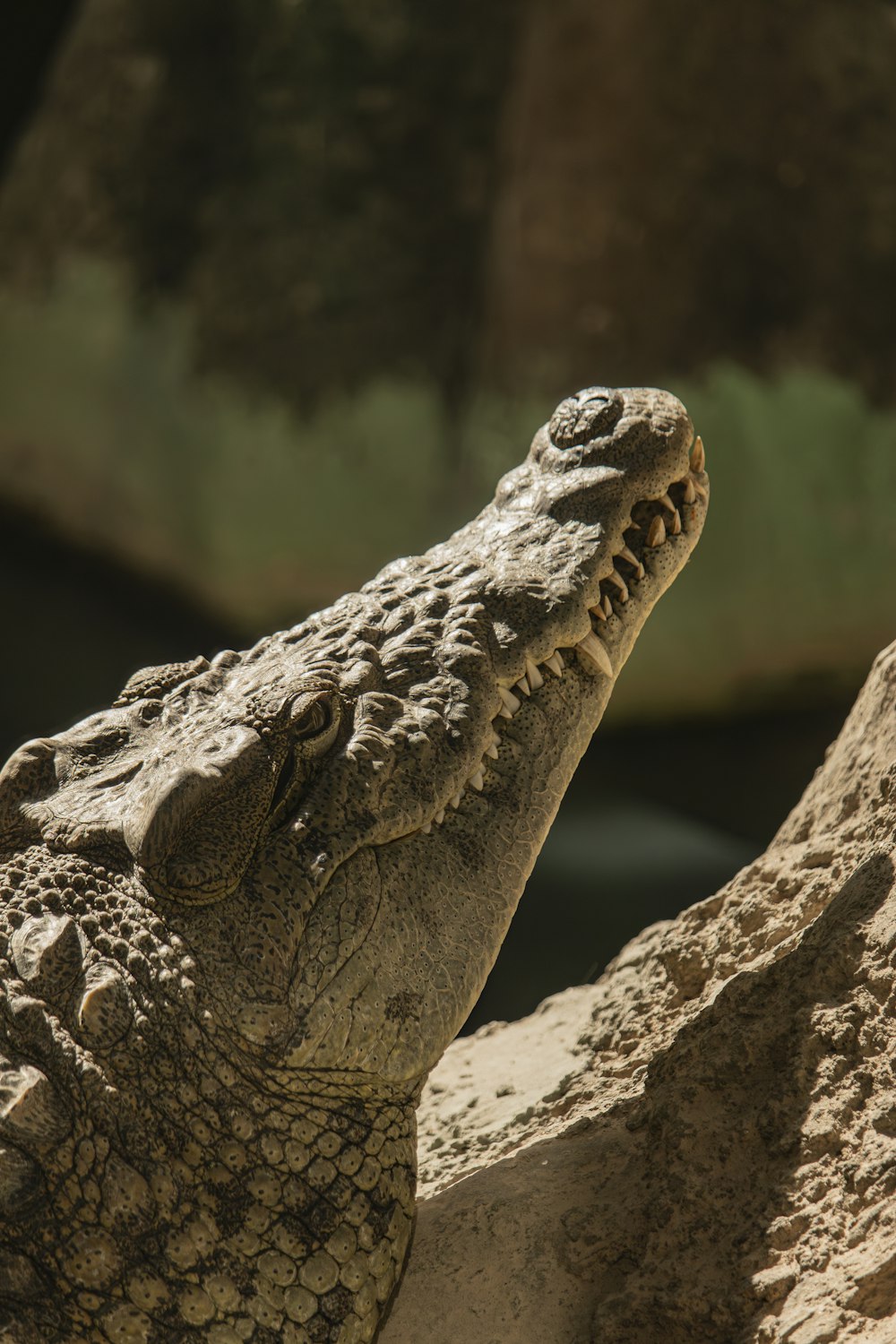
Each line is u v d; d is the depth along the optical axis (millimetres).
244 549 29641
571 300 27703
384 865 6082
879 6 28609
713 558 25859
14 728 25969
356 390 29859
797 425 26578
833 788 7645
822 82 27656
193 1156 5426
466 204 30438
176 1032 5500
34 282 32094
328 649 6520
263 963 5617
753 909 7445
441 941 6078
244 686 6379
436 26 30656
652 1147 5930
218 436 30125
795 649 25641
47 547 31656
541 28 29062
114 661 28516
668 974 7816
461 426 29328
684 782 24656
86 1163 5320
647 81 27609
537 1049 8688
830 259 27344
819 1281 4938
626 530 7379
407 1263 5926
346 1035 5695
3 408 31578
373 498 29422
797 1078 5570
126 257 31484
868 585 25766
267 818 5883
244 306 30531
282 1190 5516
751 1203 5379
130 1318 5246
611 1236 5699
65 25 37219
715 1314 5094
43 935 5598
